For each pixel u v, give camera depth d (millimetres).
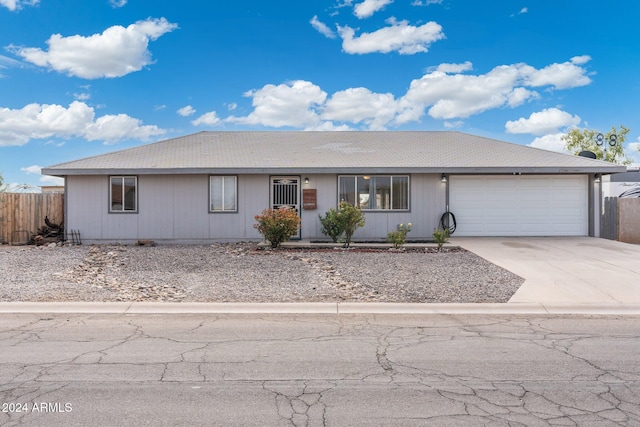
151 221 18078
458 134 23188
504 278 10695
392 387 4730
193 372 5148
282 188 18156
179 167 17453
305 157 18828
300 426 3896
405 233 16438
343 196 18156
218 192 18141
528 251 14711
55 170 17469
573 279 10500
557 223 18562
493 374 5094
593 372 5148
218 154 19359
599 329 7027
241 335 6648
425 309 8266
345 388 4707
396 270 11820
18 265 12578
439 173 18266
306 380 4926
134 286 10109
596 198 18469
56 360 5512
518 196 18484
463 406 4277
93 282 10570
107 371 5160
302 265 12609
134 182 18062
